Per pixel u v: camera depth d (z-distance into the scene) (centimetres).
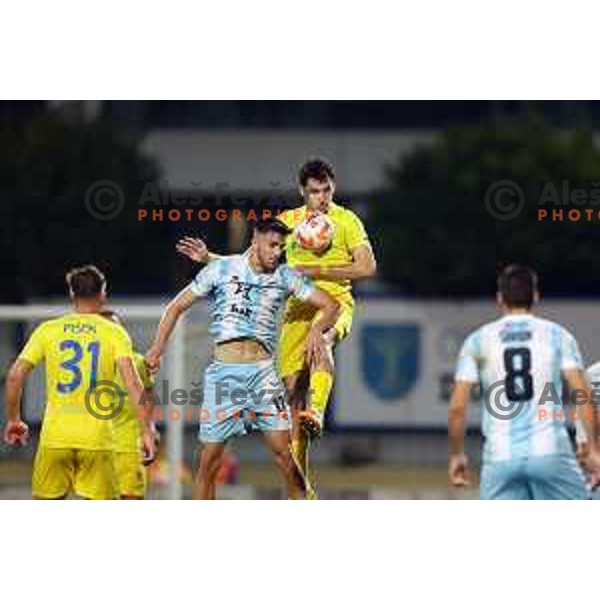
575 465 3688
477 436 9919
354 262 4078
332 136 10869
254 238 3878
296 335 4088
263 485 8100
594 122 10806
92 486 3997
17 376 3956
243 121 11000
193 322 6200
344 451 10169
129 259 9800
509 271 3734
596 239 9781
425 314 10194
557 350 3691
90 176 9675
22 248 9719
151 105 10869
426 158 9888
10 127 9850
